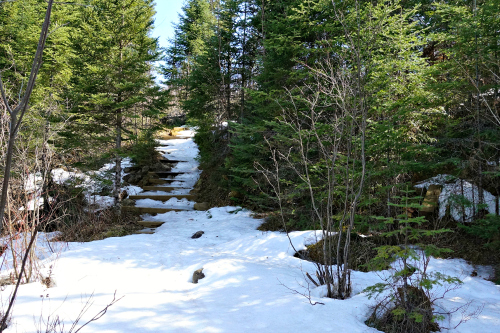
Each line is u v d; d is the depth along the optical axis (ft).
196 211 35.06
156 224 31.42
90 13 35.19
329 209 13.89
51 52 29.32
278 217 25.86
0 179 14.35
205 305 11.80
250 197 29.25
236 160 31.63
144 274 15.99
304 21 24.45
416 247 18.03
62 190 29.66
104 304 11.51
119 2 32.94
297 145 22.11
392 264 15.70
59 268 15.78
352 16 20.11
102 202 35.55
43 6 33.42
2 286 13.01
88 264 16.75
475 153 18.76
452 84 18.61
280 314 10.66
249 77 36.50
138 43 34.19
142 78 32.91
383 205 20.58
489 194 20.43
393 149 19.76
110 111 31.55
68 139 30.09
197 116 38.45
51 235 26.12
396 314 9.57
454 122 20.29
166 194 39.75
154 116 33.91
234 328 9.83
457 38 19.43
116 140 32.78
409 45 20.16
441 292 13.42
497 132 18.21
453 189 20.66
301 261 17.65
